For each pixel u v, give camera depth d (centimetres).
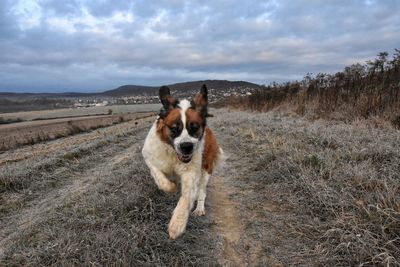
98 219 142
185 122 137
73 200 180
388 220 114
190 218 152
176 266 114
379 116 298
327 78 494
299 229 130
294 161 192
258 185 189
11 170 251
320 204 140
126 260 112
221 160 182
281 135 288
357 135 236
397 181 141
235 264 117
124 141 431
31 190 220
